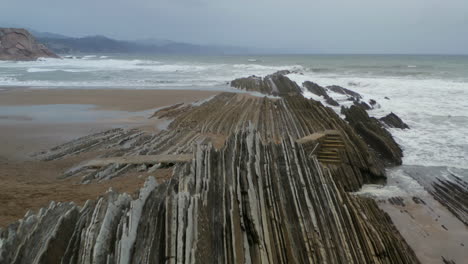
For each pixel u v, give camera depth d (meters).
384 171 14.13
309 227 7.54
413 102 28.09
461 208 11.05
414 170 14.48
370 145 17.30
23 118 20.81
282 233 7.26
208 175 7.59
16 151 14.38
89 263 4.64
